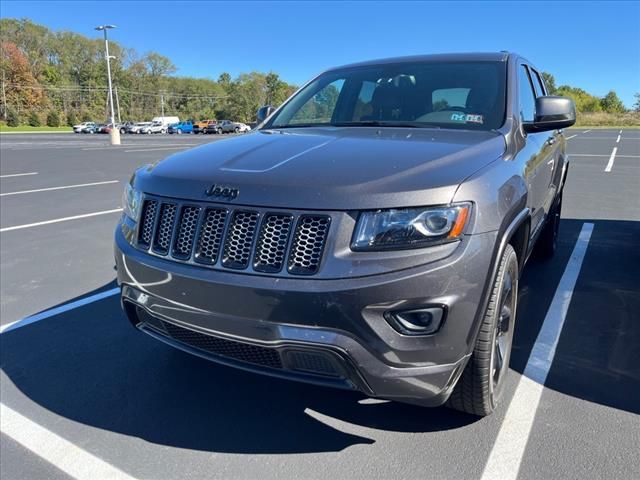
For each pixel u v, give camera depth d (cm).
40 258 590
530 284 462
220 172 237
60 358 351
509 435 254
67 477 238
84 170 1529
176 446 257
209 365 338
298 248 207
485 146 261
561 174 493
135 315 275
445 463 236
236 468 239
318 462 241
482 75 348
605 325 378
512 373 312
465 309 206
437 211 203
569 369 317
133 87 10944
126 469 242
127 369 336
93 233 707
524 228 279
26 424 279
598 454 239
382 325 200
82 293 475
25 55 9394
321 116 369
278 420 276
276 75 10362
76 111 9856
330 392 301
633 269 502
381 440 254
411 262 199
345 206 204
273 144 278
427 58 387
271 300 207
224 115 10769
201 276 222
